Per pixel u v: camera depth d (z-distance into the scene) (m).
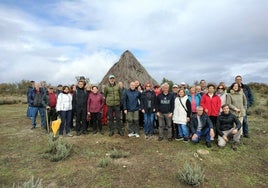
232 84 9.65
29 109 12.17
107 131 11.13
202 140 9.69
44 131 11.44
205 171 6.95
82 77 10.78
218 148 8.73
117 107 10.38
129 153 8.09
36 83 12.02
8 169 6.89
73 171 6.68
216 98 9.33
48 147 8.39
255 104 20.03
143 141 9.53
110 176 6.38
